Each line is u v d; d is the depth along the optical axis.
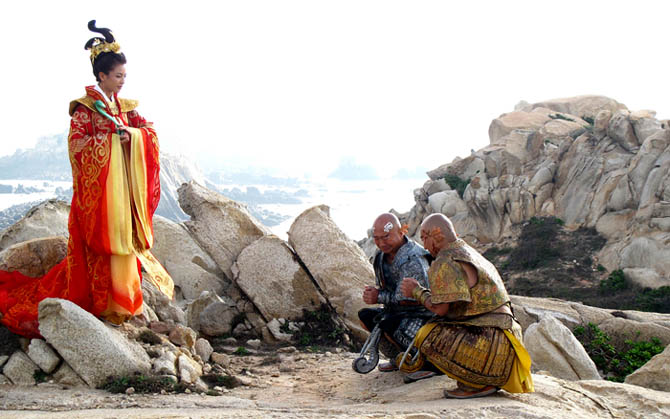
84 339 5.34
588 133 31.17
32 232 7.76
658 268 23.47
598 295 23.48
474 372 4.63
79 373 5.32
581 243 27.42
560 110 42.75
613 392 5.18
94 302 5.90
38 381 5.33
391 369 6.19
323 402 5.25
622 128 28.97
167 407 4.77
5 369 5.36
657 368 7.20
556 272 25.98
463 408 4.28
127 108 6.11
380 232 5.76
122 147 5.82
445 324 4.78
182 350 6.27
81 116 5.74
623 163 28.39
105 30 5.88
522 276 26.66
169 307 7.61
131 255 5.98
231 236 9.84
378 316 5.95
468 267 4.70
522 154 33.31
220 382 5.84
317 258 8.86
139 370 5.47
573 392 5.03
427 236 4.85
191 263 9.55
